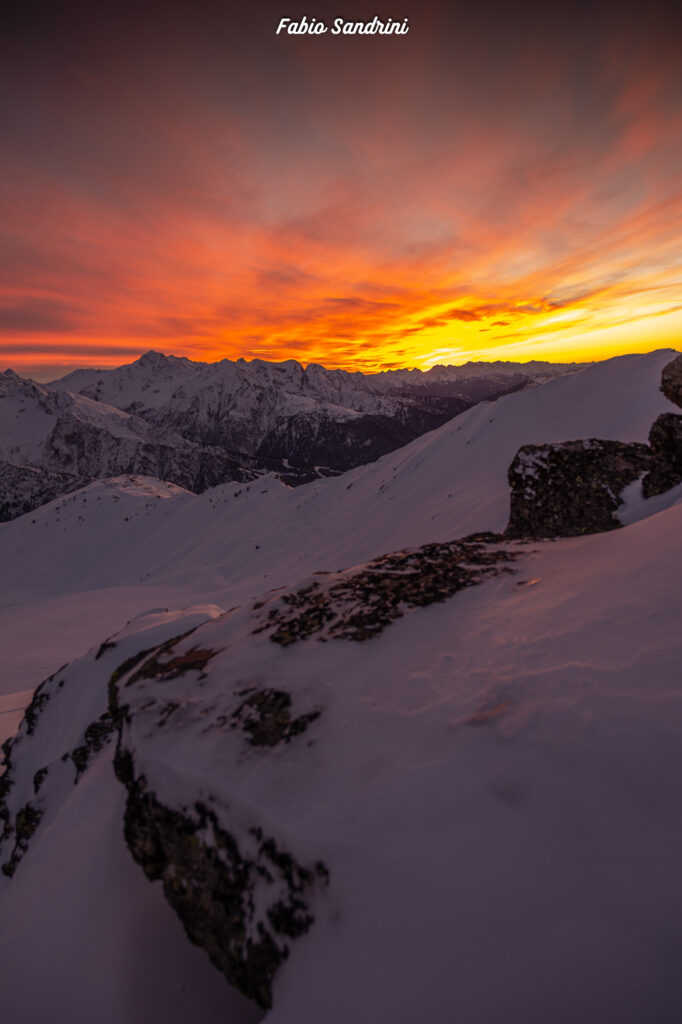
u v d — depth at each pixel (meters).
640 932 1.86
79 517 84.12
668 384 10.88
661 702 2.93
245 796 2.86
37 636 26.05
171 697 4.21
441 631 4.71
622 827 2.27
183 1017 2.98
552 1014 1.72
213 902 2.87
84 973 3.47
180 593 41.47
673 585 4.33
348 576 6.63
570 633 4.03
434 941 2.02
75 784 6.22
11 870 5.82
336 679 4.01
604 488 10.82
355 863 2.32
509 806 2.47
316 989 2.14
